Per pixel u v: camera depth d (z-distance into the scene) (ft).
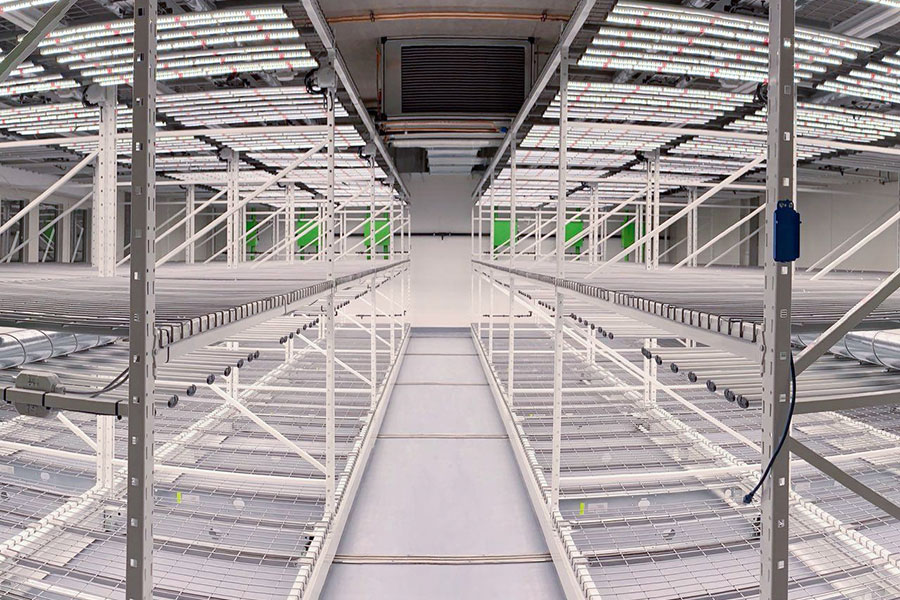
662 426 14.80
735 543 9.16
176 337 4.19
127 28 9.07
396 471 12.86
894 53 10.28
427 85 17.13
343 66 10.37
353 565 9.14
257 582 8.38
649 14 8.51
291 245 22.11
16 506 10.45
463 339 31.60
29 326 4.27
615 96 12.20
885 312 4.59
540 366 23.36
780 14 3.34
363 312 37.04
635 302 5.98
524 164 20.34
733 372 4.55
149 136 3.83
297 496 11.07
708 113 13.52
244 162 19.19
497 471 12.89
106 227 11.40
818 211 26.20
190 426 14.33
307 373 22.21
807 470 11.23
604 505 10.46
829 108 12.47
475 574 8.93
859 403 3.61
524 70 17.12
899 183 21.03
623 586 8.02
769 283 3.47
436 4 14.90
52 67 10.88
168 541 9.12
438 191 36.86
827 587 7.89
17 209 26.09
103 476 10.36
